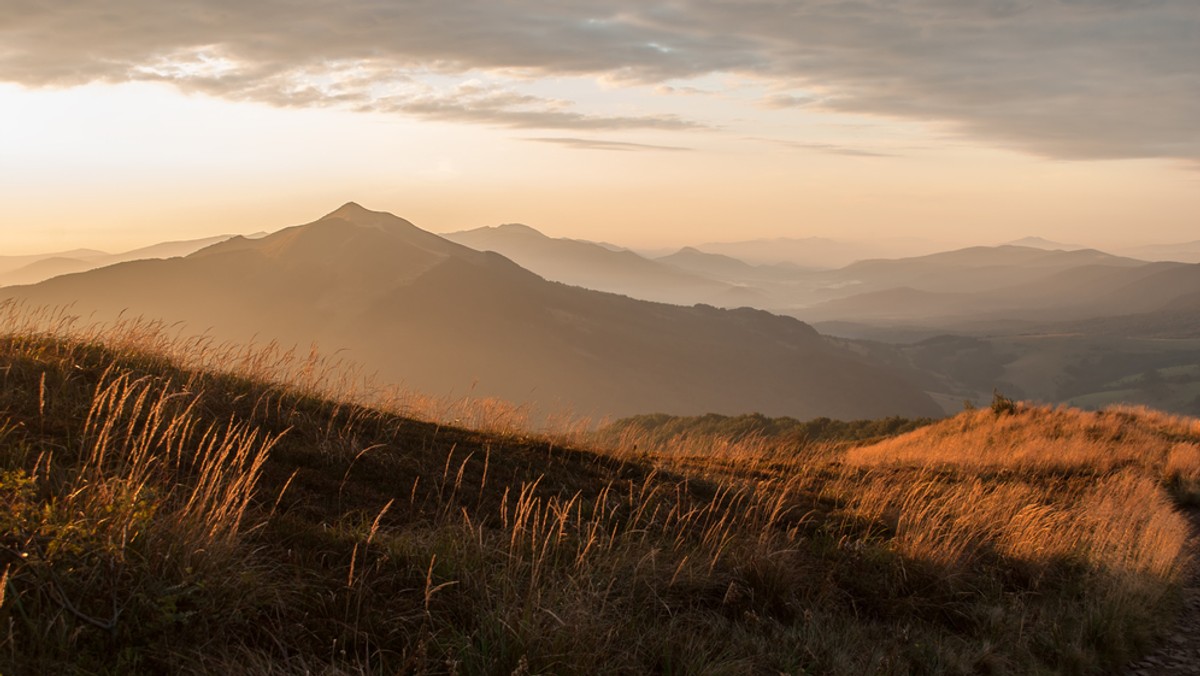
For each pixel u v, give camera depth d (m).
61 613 3.38
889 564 7.01
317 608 4.22
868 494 9.73
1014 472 13.71
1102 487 11.74
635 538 6.55
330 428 7.79
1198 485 13.15
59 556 3.67
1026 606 6.80
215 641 3.69
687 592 5.70
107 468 5.11
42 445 5.15
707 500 8.51
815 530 8.05
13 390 6.39
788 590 6.05
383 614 4.32
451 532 5.57
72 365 7.39
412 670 3.91
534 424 10.88
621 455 10.01
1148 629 6.59
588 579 5.11
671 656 4.64
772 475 11.03
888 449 19.22
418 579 4.79
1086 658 5.87
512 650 4.13
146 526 4.11
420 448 8.19
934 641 5.84
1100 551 8.00
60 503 4.22
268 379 9.04
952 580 6.87
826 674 5.00
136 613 3.65
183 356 8.87
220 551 4.16
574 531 6.45
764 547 6.46
